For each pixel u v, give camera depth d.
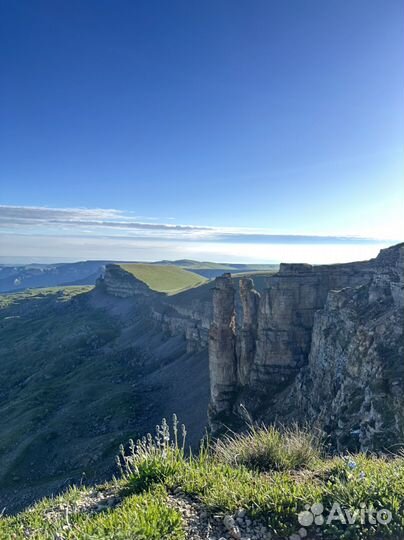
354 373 41.09
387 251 68.19
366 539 7.88
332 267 72.00
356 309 53.12
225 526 8.62
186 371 144.38
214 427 70.44
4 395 168.00
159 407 122.88
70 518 9.75
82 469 86.94
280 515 8.65
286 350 69.06
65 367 186.38
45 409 127.75
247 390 70.56
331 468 10.88
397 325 40.56
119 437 97.31
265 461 11.84
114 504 10.41
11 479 89.31
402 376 32.94
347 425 34.78
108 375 163.00
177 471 11.12
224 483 10.05
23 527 10.12
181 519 8.83
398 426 28.91
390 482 9.24
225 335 74.44
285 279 70.50
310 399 53.19
